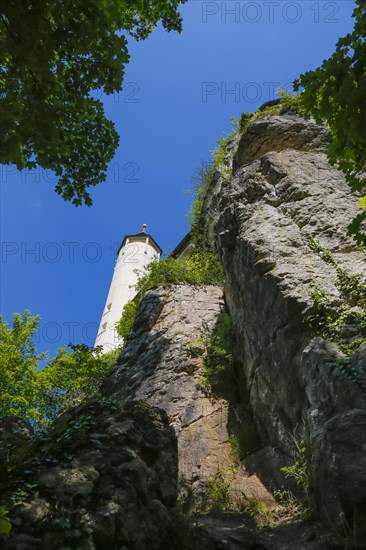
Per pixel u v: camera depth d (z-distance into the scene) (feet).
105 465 15.70
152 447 17.88
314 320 22.81
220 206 35.47
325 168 33.06
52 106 19.27
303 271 25.41
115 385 37.76
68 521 13.12
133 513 14.53
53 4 17.03
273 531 19.02
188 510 19.92
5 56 18.25
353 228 13.69
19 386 55.72
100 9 17.52
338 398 18.69
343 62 12.66
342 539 15.65
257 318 27.30
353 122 12.64
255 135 37.81
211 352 35.60
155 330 41.34
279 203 31.27
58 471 15.05
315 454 18.62
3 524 10.55
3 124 18.24
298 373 22.38
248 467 25.39
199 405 31.42
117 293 109.81
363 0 12.69
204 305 42.22
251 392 28.99
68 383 53.16
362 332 21.18
